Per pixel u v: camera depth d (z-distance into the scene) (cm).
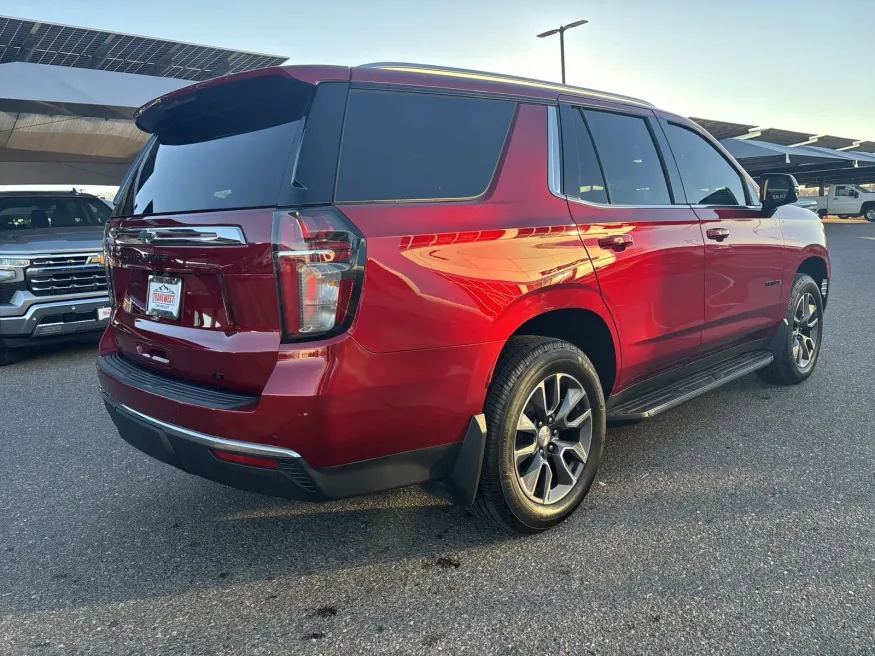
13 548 282
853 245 1872
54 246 602
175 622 228
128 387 259
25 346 603
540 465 270
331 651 210
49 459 383
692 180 370
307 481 220
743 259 385
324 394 209
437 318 229
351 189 223
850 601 226
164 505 321
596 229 289
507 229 255
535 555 263
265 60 1862
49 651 214
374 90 240
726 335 385
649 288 314
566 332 302
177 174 263
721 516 289
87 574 261
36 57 1666
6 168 1819
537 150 281
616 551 263
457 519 297
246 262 217
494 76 284
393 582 248
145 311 271
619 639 211
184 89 253
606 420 311
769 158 3003
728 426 403
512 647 209
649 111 355
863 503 296
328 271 209
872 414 415
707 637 210
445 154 252
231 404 221
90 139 1683
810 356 486
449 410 238
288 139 226
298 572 258
